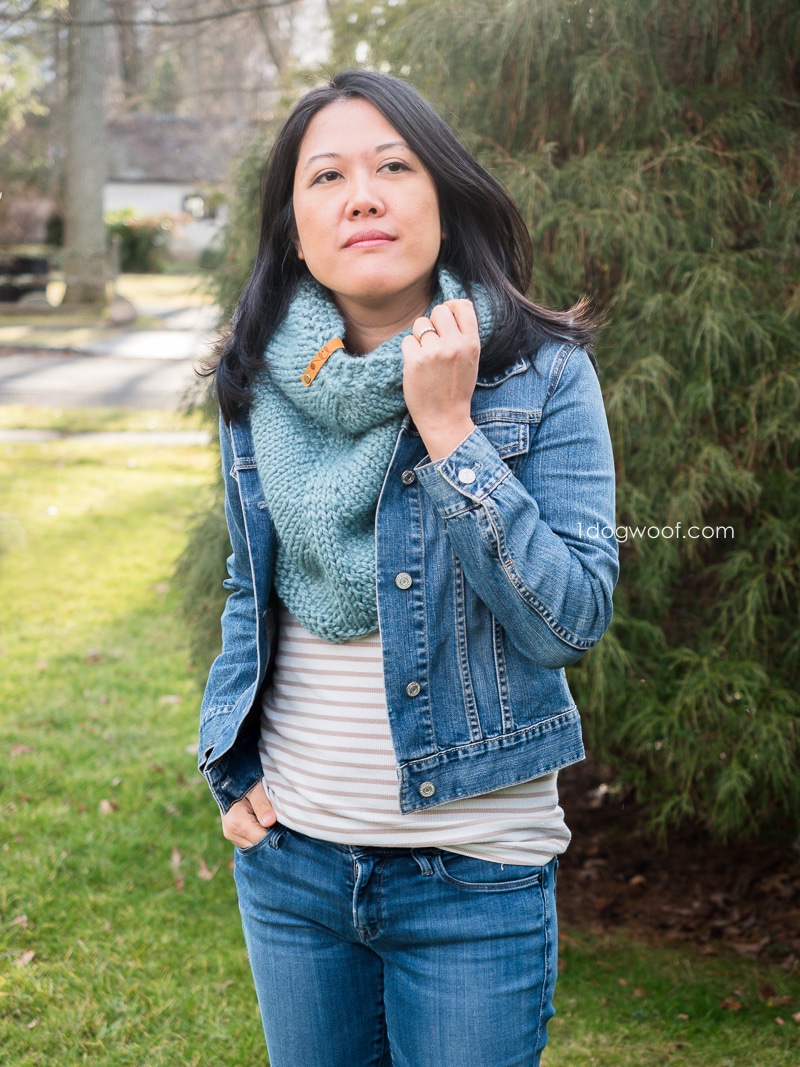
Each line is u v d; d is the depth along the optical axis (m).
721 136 2.78
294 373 1.29
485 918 1.26
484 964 1.26
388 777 1.29
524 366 1.27
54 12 6.11
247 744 1.47
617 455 2.78
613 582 1.22
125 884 3.15
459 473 1.17
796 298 2.64
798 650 2.77
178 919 2.99
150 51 14.66
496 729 1.27
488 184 1.32
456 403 1.19
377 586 1.25
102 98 19.52
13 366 13.66
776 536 2.72
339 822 1.30
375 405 1.24
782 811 2.99
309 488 1.28
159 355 14.97
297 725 1.35
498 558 1.16
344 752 1.30
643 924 3.15
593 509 1.23
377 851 1.29
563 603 1.17
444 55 2.86
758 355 2.70
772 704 2.71
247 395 1.38
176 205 32.28
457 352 1.17
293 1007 1.36
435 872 1.26
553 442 1.25
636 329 2.74
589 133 2.89
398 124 1.26
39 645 5.16
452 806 1.28
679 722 2.77
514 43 2.80
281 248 1.40
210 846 3.44
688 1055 2.46
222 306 3.19
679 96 2.81
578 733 1.33
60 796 3.66
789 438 2.64
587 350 1.32
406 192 1.26
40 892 3.03
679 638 2.91
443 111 2.81
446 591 1.26
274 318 1.39
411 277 1.27
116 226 27.19
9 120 14.81
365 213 1.25
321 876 1.31
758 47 2.80
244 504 1.37
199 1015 2.54
